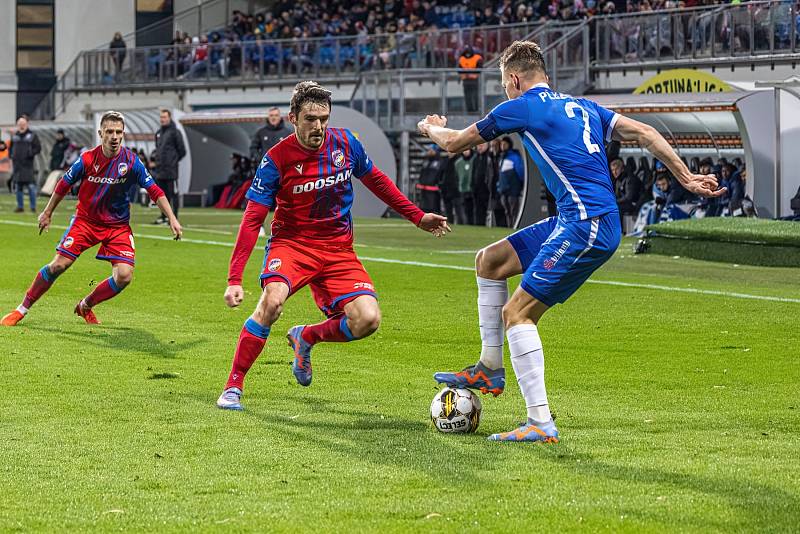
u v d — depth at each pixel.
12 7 133.75
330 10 114.44
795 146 59.34
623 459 16.25
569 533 12.88
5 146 105.25
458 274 42.56
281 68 107.25
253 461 16.05
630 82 80.25
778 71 72.88
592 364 24.92
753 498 14.23
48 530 12.98
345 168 19.80
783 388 22.25
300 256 19.84
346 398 20.95
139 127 98.12
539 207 68.81
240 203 89.25
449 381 19.03
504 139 69.62
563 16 90.38
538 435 17.41
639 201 65.69
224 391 20.08
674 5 87.06
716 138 65.12
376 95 83.69
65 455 16.38
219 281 39.72
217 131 92.88
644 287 38.59
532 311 17.66
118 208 29.38
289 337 20.72
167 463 15.93
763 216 60.47
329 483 14.91
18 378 22.42
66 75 121.56
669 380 23.09
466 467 15.75
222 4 120.56
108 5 134.25
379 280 40.47
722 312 32.75
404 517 13.45
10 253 49.06
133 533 12.88
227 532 12.90
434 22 104.06
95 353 25.58
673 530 12.97
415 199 79.12
